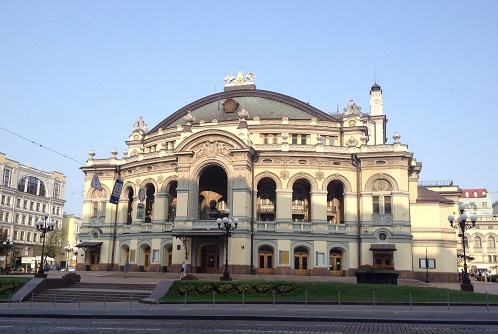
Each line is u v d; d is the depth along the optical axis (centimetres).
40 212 12662
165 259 6525
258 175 6431
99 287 4372
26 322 2531
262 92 7825
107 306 3375
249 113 7525
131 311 2981
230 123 6994
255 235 6209
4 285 4106
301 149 6481
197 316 2716
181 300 3625
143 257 6794
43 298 3922
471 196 16362
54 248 12219
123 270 7012
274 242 6212
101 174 7519
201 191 7162
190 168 6372
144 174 7062
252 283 3884
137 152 8106
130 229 7000
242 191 6084
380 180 6341
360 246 6225
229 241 6000
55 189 13438
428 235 6594
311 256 6191
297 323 2506
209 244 6209
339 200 6738
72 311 2991
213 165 6334
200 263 6231
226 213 4684
